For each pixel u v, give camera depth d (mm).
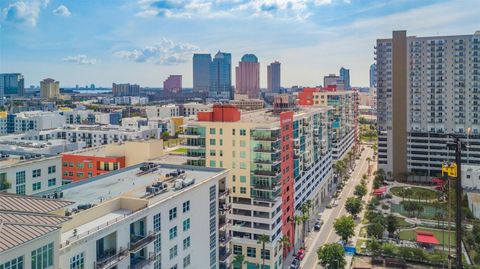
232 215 113562
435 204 151375
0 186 86312
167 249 63375
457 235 46625
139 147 131375
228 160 115812
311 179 161000
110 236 53531
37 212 45375
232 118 118500
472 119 196000
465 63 195625
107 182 74812
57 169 102625
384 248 115062
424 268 108500
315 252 125062
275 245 111312
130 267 55188
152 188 66375
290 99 169750
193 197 70875
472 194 153500
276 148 114562
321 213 164625
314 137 166125
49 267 41156
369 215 146750
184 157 133375
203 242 74875
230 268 87062
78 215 52469
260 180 112062
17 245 37094
